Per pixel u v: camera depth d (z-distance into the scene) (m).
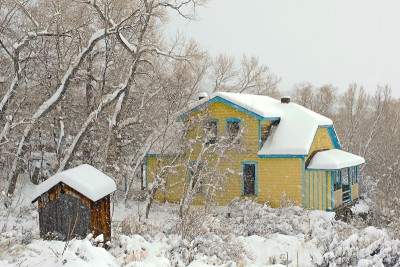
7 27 24.41
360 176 34.19
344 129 51.59
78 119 27.47
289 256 16.58
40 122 21.91
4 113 20.44
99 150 25.06
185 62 25.59
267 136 26.36
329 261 11.58
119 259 9.93
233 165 25.64
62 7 24.66
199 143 25.56
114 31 21.39
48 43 25.27
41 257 8.91
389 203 26.38
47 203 11.09
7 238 10.22
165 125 22.81
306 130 25.55
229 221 21.48
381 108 52.41
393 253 11.42
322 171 25.00
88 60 25.36
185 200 19.23
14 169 19.41
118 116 22.47
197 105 25.41
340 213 26.31
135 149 29.05
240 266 12.58
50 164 26.14
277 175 25.02
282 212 23.00
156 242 12.69
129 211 21.31
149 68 28.62
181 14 22.22
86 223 10.84
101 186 11.09
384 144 49.16
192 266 10.81
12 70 26.41
